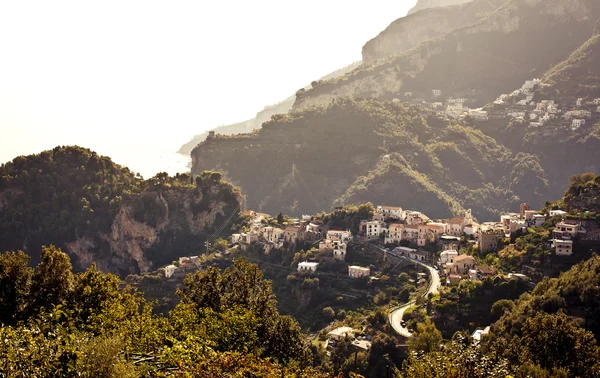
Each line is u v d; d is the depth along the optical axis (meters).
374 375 122.44
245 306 96.81
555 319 100.25
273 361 93.94
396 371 115.12
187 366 61.47
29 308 86.75
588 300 121.69
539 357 94.12
